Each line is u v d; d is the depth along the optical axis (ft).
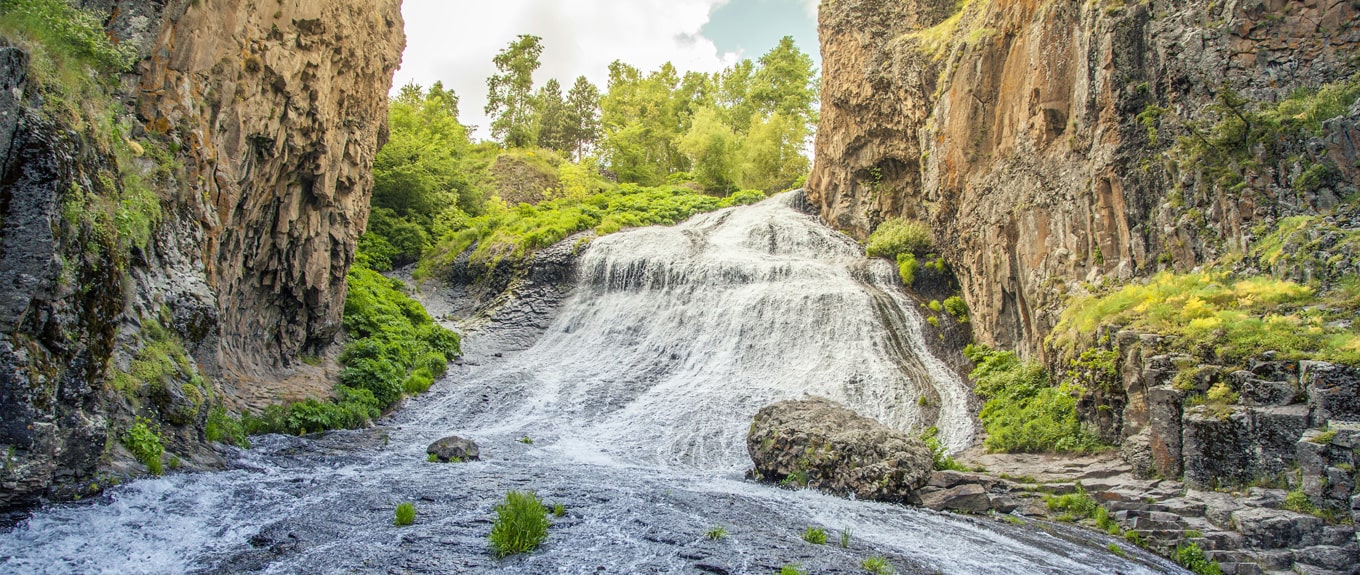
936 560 33.76
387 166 134.00
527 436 67.26
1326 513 37.40
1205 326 48.67
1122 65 64.95
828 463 50.14
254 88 54.85
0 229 29.01
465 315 112.68
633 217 140.77
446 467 50.44
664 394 80.74
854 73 115.55
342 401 68.03
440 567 27.96
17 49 30.66
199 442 44.55
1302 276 50.37
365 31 70.08
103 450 33.55
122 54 42.42
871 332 87.10
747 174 186.09
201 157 49.32
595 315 105.91
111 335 34.78
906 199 111.86
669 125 218.79
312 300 72.13
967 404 73.51
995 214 80.12
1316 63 57.62
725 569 29.04
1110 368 54.60
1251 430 42.11
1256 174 56.54
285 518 34.01
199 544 29.99
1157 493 44.19
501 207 156.15
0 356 28.22
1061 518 45.27
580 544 31.55
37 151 30.30
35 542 27.86
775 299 93.97
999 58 82.64
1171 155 61.31
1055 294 69.46
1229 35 60.23
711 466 62.13
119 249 36.73
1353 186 52.37
